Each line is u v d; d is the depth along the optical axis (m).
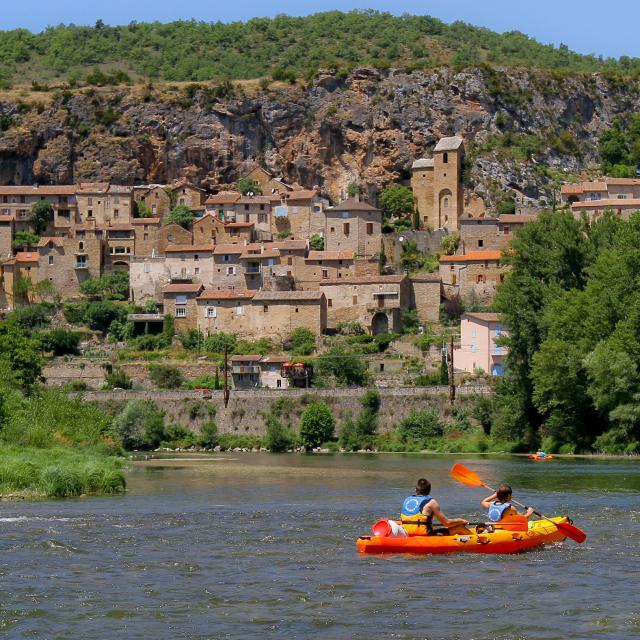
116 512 151.00
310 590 99.50
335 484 196.00
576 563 111.06
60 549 119.06
